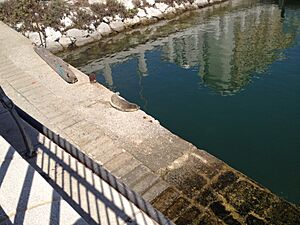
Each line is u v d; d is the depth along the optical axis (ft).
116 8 75.20
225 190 23.76
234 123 39.93
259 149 34.68
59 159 16.12
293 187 28.76
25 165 12.64
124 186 13.89
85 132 29.58
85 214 12.30
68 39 66.90
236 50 61.87
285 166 31.73
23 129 16.15
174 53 63.16
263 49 61.11
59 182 14.32
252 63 55.83
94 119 31.50
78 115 32.19
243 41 65.92
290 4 85.87
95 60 62.69
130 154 26.94
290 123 38.91
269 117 40.50
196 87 49.49
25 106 34.09
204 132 38.65
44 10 68.85
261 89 47.19
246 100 44.78
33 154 16.65
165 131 29.71
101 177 14.58
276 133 37.35
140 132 29.58
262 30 70.69
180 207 22.44
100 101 34.60
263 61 56.03
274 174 30.63
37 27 63.72
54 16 68.44
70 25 69.26
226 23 76.43
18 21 67.31
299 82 48.14
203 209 22.31
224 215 21.91
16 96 36.17
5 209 10.61
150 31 75.00
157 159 26.45
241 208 22.38
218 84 49.57
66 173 14.94
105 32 71.77
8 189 11.44
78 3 74.43
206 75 52.85
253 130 38.24
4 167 12.58
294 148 34.45
